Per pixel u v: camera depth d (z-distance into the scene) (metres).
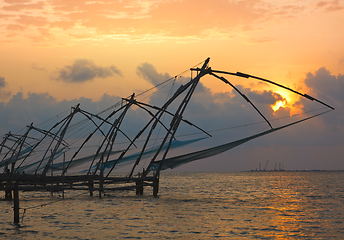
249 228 22.27
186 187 77.50
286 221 24.94
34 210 30.09
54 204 34.78
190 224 23.47
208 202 38.19
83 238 19.12
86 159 46.22
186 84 31.94
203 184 95.44
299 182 109.94
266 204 36.75
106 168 42.03
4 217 25.48
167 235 20.05
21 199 40.28
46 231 20.80
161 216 26.88
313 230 21.81
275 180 132.50
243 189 69.38
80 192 50.91
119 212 28.92
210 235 20.14
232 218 26.11
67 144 40.66
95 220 24.84
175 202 37.28
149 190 61.16
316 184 93.81
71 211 29.39
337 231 21.53
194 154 33.47
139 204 34.84
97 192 49.41
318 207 33.94
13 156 49.22
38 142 41.66
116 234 20.17
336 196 49.69
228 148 33.59
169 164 37.16
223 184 95.31
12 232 20.47
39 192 54.06
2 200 37.84
